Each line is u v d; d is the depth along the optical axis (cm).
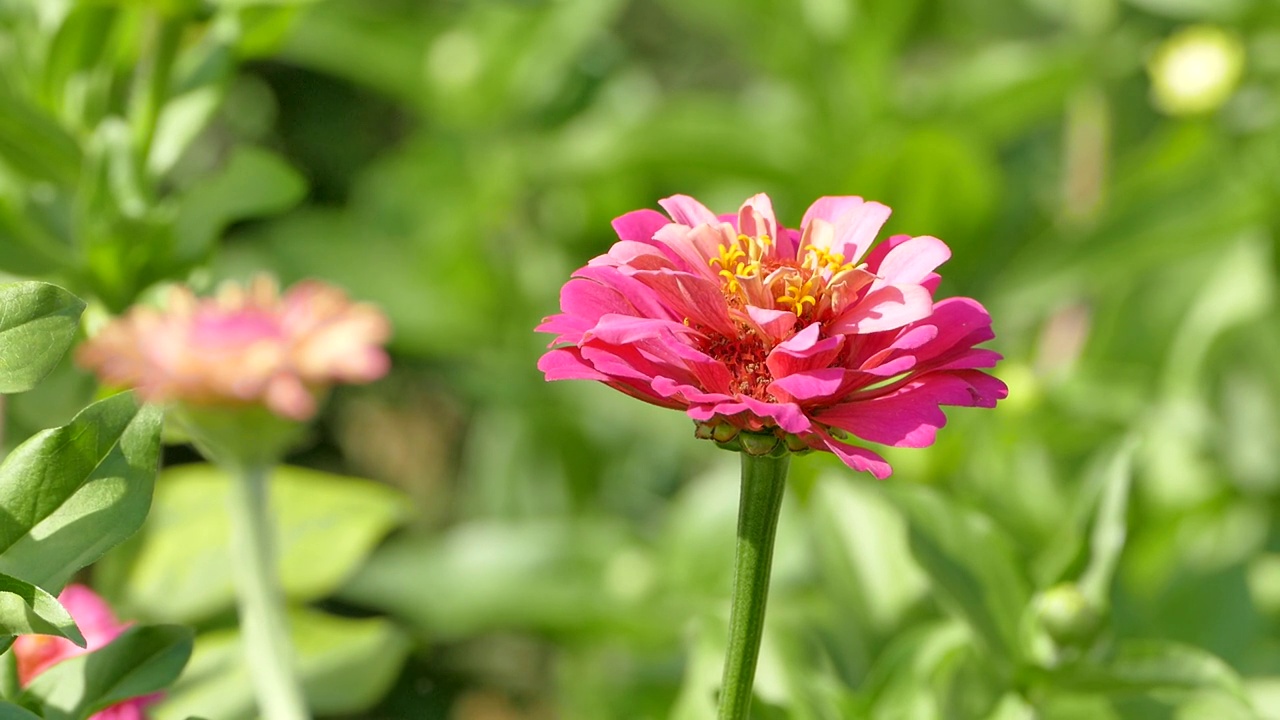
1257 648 83
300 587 69
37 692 53
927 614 68
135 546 68
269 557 63
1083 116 106
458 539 100
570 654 106
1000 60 104
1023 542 79
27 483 50
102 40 66
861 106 107
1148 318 100
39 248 64
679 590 96
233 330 63
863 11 106
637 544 101
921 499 62
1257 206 94
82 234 64
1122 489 61
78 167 65
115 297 65
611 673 103
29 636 56
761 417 50
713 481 98
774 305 51
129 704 57
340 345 65
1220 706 62
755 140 107
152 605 67
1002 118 106
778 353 50
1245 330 102
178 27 65
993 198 100
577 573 98
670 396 50
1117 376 97
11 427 64
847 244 53
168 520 69
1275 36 102
